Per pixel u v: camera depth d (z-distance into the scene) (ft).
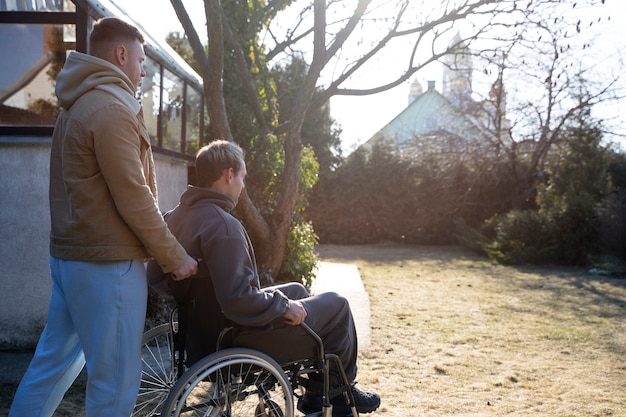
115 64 7.63
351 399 9.07
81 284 7.26
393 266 37.45
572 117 43.73
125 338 7.36
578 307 23.99
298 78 51.42
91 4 15.20
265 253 23.41
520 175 49.24
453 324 20.43
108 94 7.20
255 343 8.46
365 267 36.58
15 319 15.43
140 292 7.52
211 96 20.44
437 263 39.50
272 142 26.05
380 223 54.44
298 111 22.93
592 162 41.42
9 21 15.38
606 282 31.14
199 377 7.67
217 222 8.21
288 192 23.13
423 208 53.72
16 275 15.40
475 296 26.30
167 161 22.80
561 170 42.68
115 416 7.34
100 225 7.19
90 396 7.37
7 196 15.35
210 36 19.40
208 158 8.70
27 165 15.35
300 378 9.62
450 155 52.08
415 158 54.03
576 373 14.93
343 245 53.67
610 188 41.01
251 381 8.51
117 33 7.61
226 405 8.20
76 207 7.20
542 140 46.78
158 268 9.00
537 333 19.29
